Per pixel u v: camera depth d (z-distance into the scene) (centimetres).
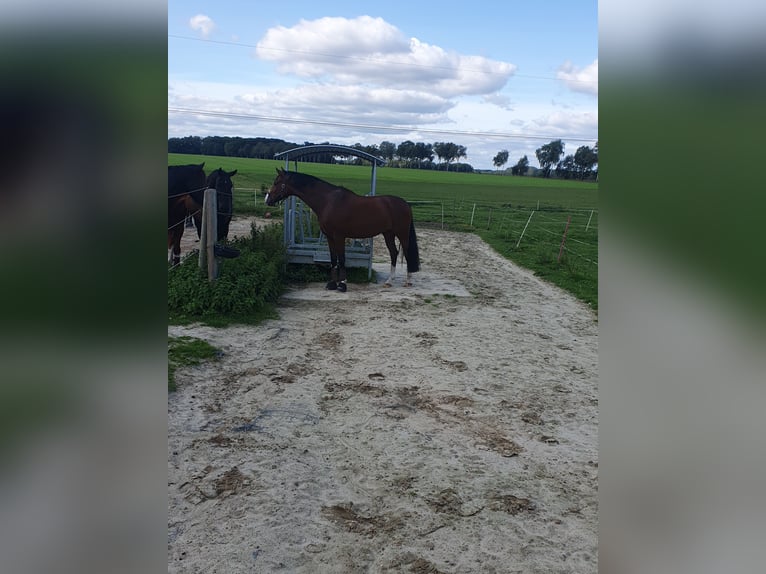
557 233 1794
